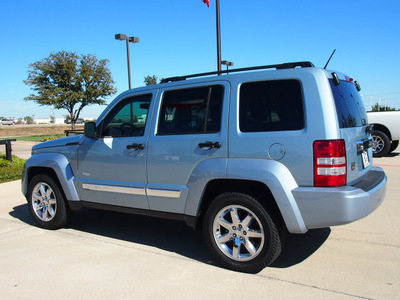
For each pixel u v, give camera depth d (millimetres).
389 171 8352
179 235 4789
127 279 3457
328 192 3072
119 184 4320
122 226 5250
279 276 3430
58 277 3539
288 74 3373
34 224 5441
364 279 3320
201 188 3660
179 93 4004
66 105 32656
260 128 3422
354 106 3795
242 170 3381
